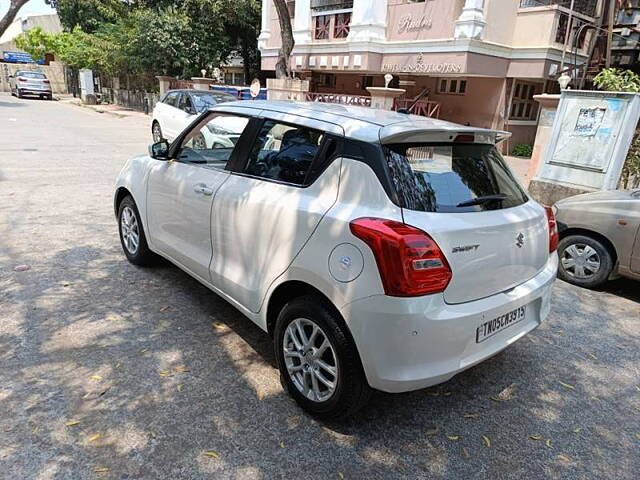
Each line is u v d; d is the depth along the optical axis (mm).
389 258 2330
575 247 5246
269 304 3027
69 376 3053
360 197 2586
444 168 2775
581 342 4016
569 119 7309
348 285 2465
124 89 28703
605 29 13672
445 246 2428
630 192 5223
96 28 33625
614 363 3717
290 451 2578
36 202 6941
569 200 5398
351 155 2689
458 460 2609
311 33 18359
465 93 15914
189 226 3752
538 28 13797
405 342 2373
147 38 22297
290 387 2941
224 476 2383
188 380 3100
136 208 4582
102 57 26875
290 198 2891
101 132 15922
